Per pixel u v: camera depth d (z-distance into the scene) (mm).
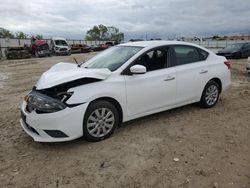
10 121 5844
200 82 6012
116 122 4812
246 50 22219
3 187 3426
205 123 5473
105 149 4371
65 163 3973
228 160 3980
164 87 5340
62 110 4168
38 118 4207
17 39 49875
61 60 28938
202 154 4168
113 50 5820
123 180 3514
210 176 3568
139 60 5090
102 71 4680
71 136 4301
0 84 11422
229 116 5895
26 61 28875
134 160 4008
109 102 4707
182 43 5883
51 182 3514
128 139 4730
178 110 6270
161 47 5477
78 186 3414
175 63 5617
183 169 3742
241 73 12930
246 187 3336
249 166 3812
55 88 4414
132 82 4883
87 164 3928
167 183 3430
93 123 4523
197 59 6090
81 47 51531
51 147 4477
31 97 4488
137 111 5059
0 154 4285
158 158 4059
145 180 3502
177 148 4375
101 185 3422
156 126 5309
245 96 7711
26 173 3732
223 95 7789
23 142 4711
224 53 22188
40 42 40312
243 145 4480
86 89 4414
